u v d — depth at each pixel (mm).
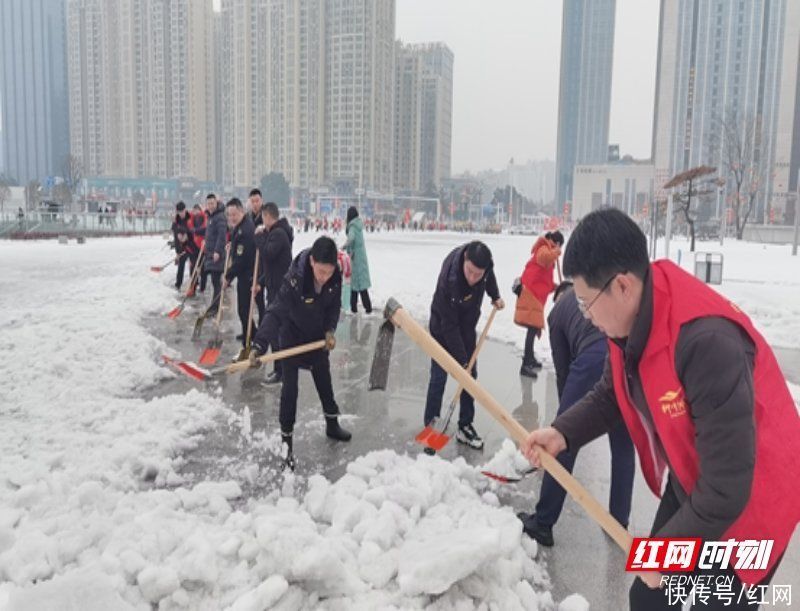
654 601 1851
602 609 2717
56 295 10352
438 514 3098
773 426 1516
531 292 6219
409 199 94375
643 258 1516
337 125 95188
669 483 1850
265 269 6863
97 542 2744
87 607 2176
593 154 163250
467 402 4488
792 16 72438
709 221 62500
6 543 2727
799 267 17609
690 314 1479
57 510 3059
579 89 162750
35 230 28609
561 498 3162
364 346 7543
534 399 5613
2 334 6918
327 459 4203
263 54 96562
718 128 73688
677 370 1486
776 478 1511
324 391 4441
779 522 1531
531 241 36969
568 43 162750
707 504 1446
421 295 11180
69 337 6754
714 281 12945
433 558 2373
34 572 2500
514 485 3846
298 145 96062
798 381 6230
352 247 9555
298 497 3604
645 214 47031
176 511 3146
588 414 2014
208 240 9203
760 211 69188
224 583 2455
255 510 3135
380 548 2707
